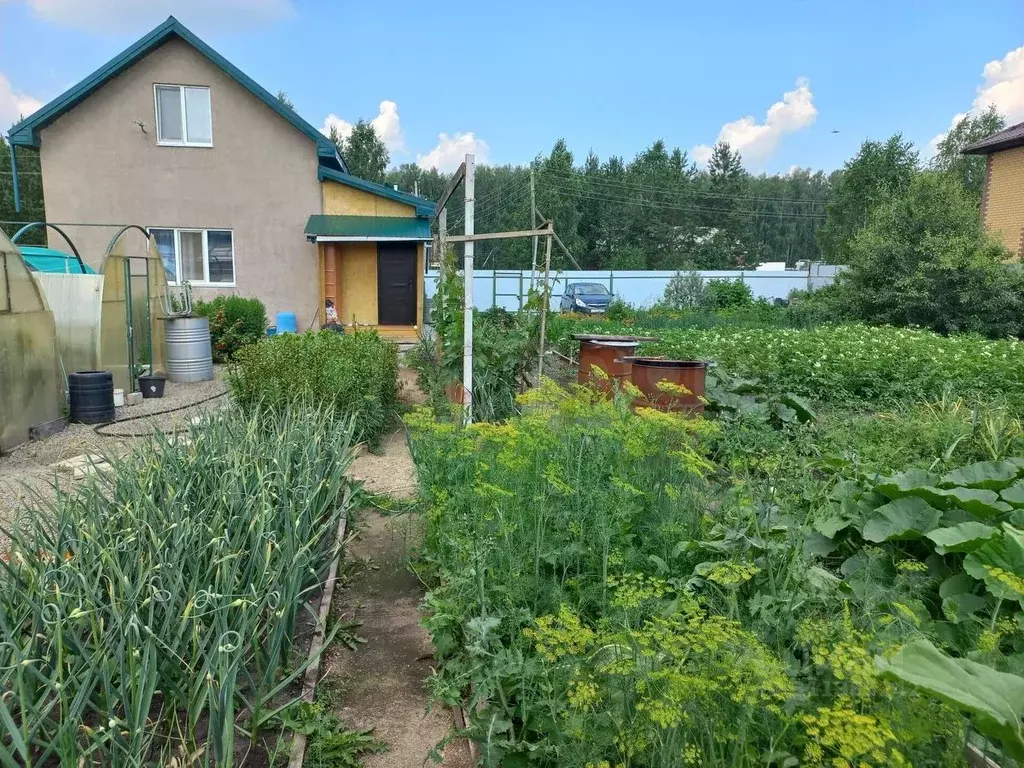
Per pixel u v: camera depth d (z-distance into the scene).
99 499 3.36
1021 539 2.85
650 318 24.23
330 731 2.65
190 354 10.64
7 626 2.31
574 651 2.03
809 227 68.69
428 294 19.75
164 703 2.49
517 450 3.39
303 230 15.04
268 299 15.17
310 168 14.88
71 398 7.81
